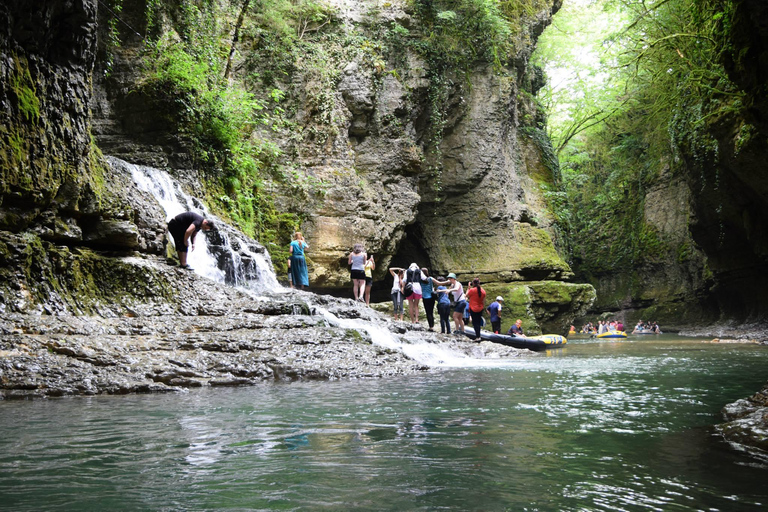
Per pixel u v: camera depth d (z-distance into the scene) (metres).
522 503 2.59
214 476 3.04
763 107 13.83
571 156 40.91
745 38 13.00
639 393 6.39
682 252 35.25
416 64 24.64
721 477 3.00
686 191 35.56
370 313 13.73
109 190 11.16
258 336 8.80
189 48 17.92
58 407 5.48
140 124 16.22
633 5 24.53
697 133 22.08
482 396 6.15
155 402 5.79
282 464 3.28
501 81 27.14
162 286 10.20
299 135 21.69
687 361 11.31
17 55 8.98
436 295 16.77
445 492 2.74
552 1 31.36
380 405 5.54
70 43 9.98
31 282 8.66
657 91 23.47
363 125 23.20
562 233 30.92
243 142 19.23
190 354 7.85
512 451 3.60
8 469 3.20
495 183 26.84
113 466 3.25
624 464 3.28
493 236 26.67
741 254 26.50
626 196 40.41
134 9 16.34
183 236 11.57
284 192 20.91
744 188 21.77
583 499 2.63
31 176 9.05
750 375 8.44
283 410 5.23
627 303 39.31
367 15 24.22
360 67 23.00
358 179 22.33
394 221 23.48
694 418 4.77
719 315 33.16
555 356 13.41
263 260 16.25
